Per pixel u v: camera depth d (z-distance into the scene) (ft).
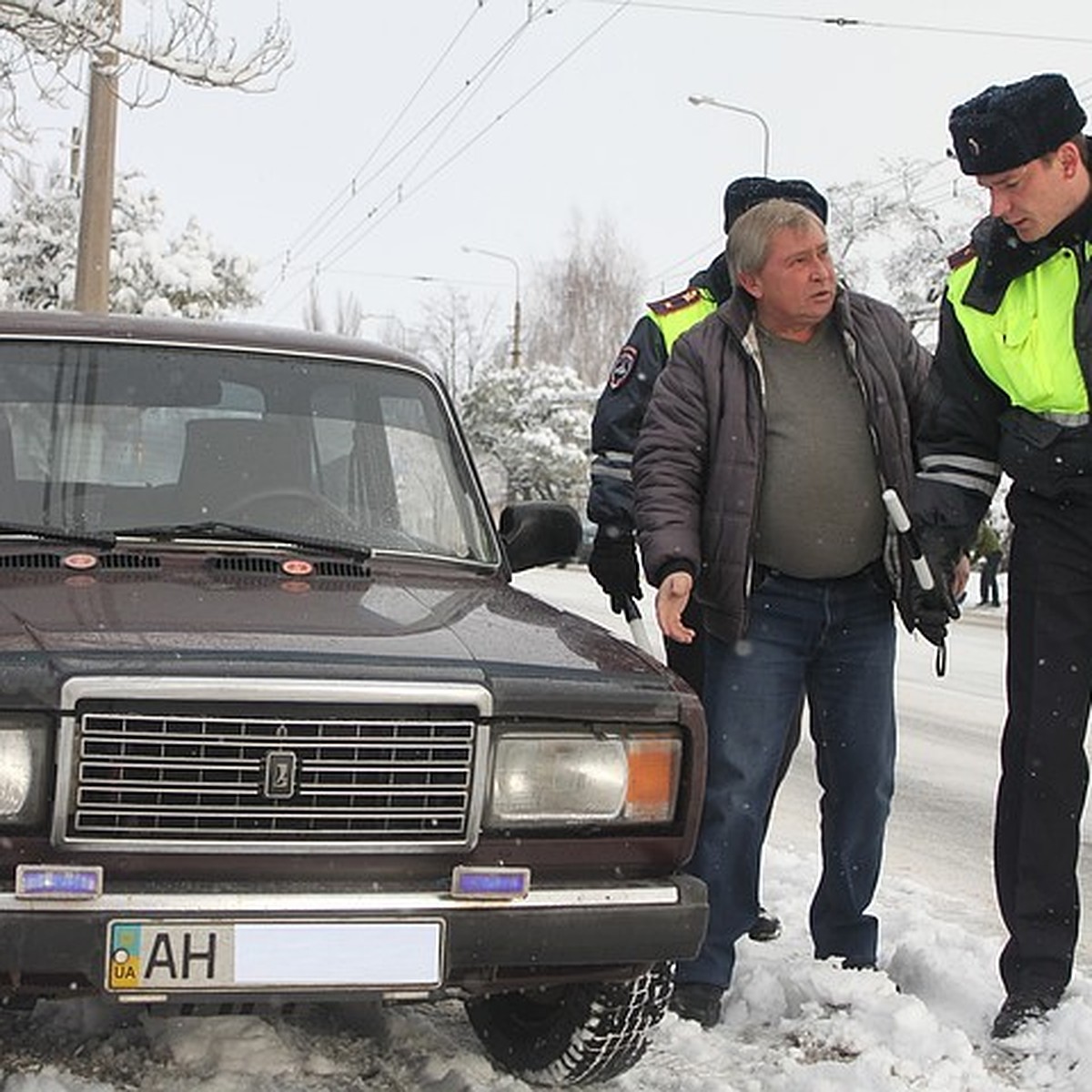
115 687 10.21
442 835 10.81
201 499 13.99
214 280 95.66
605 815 11.17
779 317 14.24
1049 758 13.83
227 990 10.20
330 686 10.50
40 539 13.16
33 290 94.58
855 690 14.73
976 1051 13.60
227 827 10.47
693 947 11.25
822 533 14.28
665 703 11.35
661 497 14.12
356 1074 12.50
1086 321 13.20
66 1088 11.57
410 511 14.70
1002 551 84.02
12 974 10.10
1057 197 13.17
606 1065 12.33
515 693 10.92
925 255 112.16
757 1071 12.93
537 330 224.12
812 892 18.54
